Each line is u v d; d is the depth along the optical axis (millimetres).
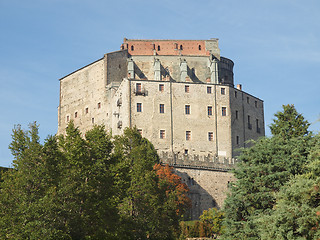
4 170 77812
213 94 133750
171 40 161250
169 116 129250
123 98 130250
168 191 98438
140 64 149000
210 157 122500
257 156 70562
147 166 80938
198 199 113500
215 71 148625
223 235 68375
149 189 77625
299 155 68312
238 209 68625
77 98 153625
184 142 128750
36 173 62750
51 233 58906
